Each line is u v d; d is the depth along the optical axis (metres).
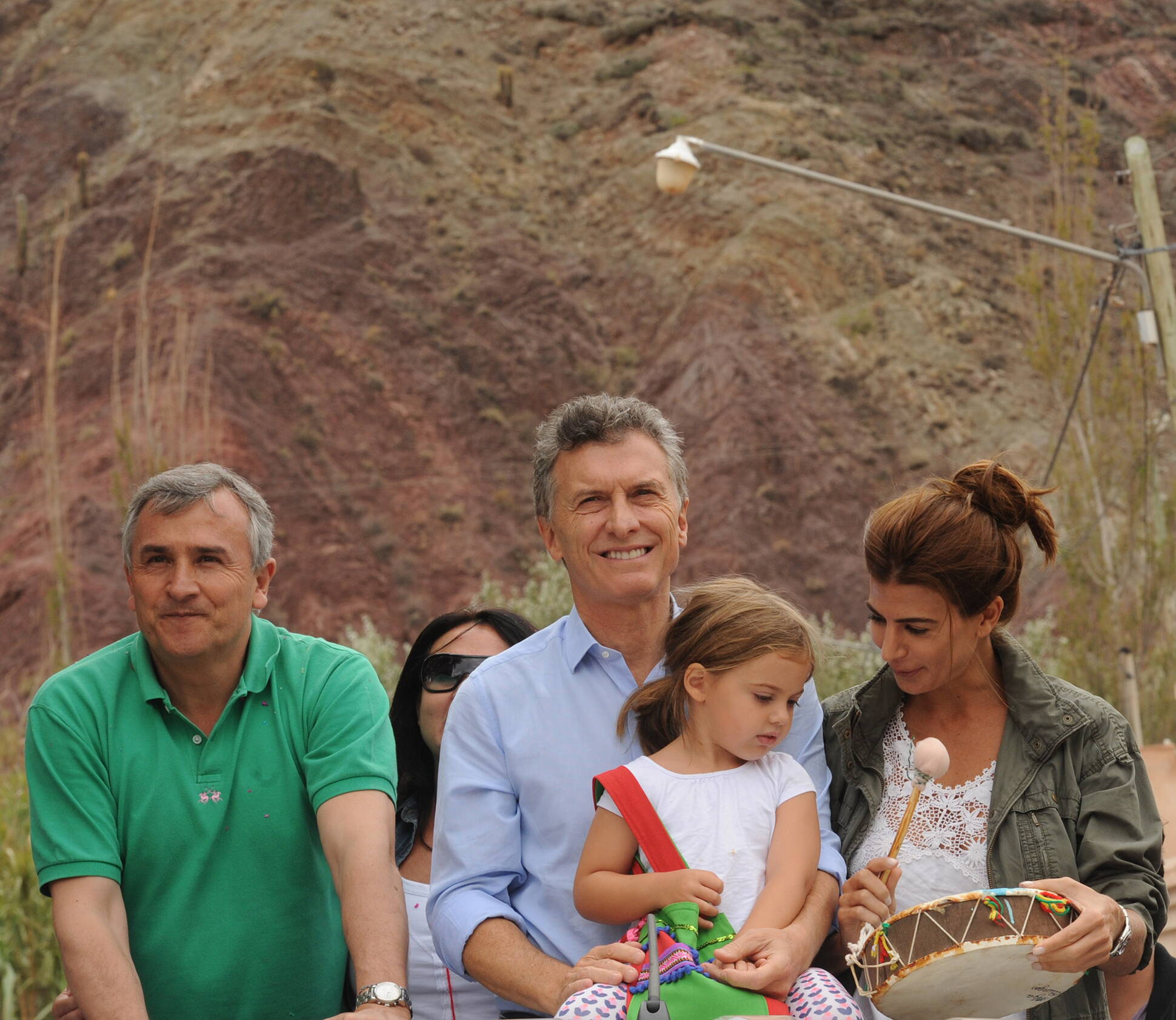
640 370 50.03
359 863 3.08
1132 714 15.86
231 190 52.44
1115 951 2.80
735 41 57.81
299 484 45.38
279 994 3.22
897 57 58.16
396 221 52.94
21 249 52.00
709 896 2.88
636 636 3.28
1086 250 11.79
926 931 2.58
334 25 58.16
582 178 55.62
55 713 3.19
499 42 59.75
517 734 3.23
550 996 2.86
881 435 45.97
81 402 47.38
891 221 51.81
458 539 45.50
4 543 43.56
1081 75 55.22
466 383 49.31
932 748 2.91
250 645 3.33
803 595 42.44
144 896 3.19
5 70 60.62
